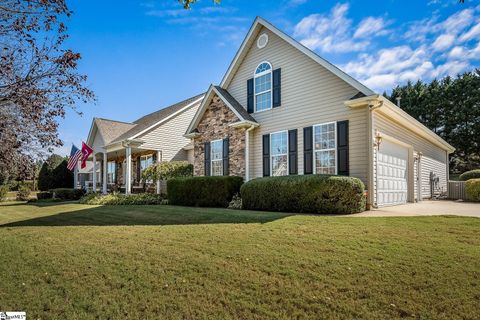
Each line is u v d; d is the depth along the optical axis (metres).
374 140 9.60
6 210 14.00
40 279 3.92
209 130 14.23
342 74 9.91
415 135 14.28
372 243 4.88
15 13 5.30
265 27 12.75
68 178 26.38
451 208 9.91
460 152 34.03
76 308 3.13
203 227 6.66
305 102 11.16
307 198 8.69
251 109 13.14
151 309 3.05
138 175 21.84
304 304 3.04
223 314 2.92
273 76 12.33
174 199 13.09
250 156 12.79
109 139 20.19
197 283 3.61
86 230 6.99
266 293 3.29
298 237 5.38
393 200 11.46
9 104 5.56
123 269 4.14
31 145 6.14
